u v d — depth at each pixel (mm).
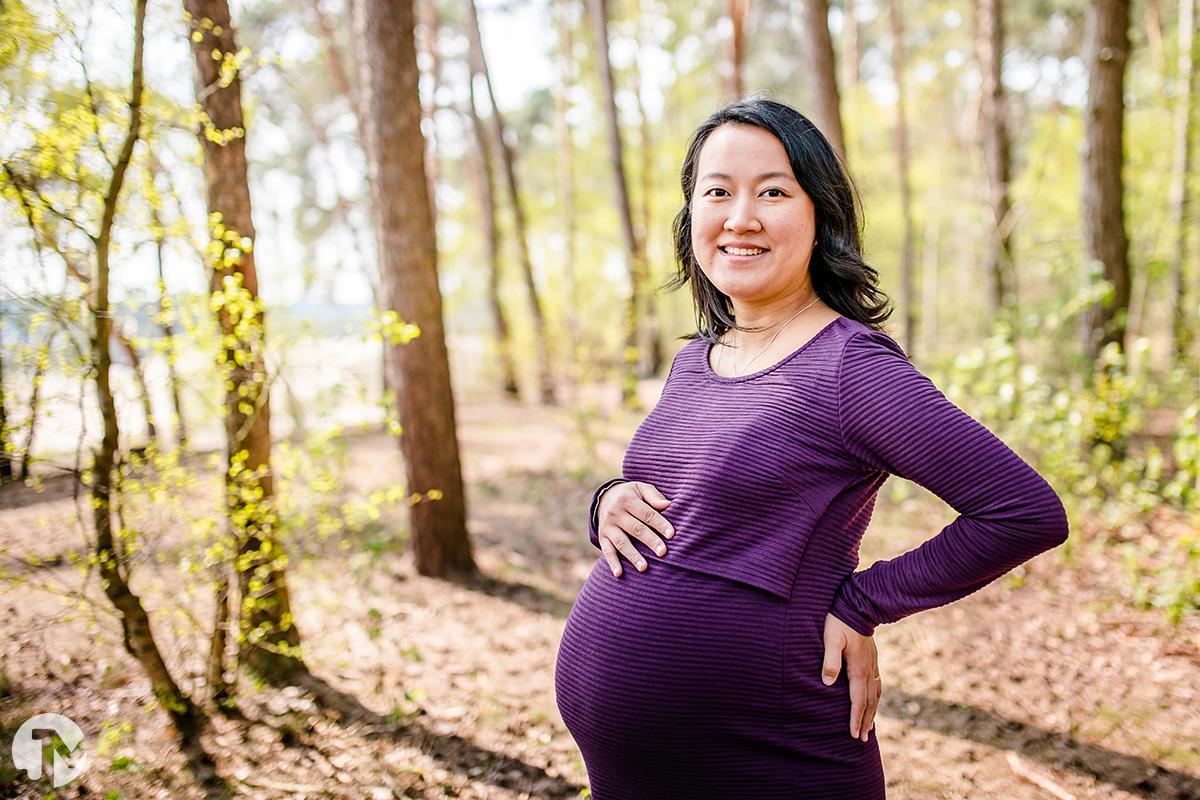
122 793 2518
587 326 14594
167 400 2820
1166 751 2770
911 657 3656
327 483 3227
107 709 2943
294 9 12039
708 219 1465
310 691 3250
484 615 4340
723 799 1347
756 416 1332
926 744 2965
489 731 3057
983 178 14297
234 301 2852
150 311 2771
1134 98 11828
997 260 10953
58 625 3295
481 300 22297
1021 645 3670
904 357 1313
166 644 3301
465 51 15453
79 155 2506
